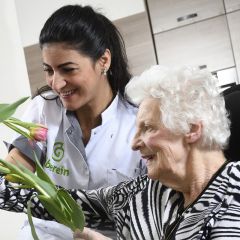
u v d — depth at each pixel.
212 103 1.09
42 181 0.96
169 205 1.18
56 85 1.41
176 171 1.11
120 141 1.54
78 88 1.43
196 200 1.09
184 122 1.06
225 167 1.10
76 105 1.46
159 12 3.88
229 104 1.28
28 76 3.85
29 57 3.84
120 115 1.57
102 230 1.41
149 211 1.22
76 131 1.55
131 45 3.85
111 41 1.53
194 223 1.05
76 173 1.55
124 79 1.58
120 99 1.59
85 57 1.41
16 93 3.70
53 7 3.80
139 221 1.23
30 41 3.83
